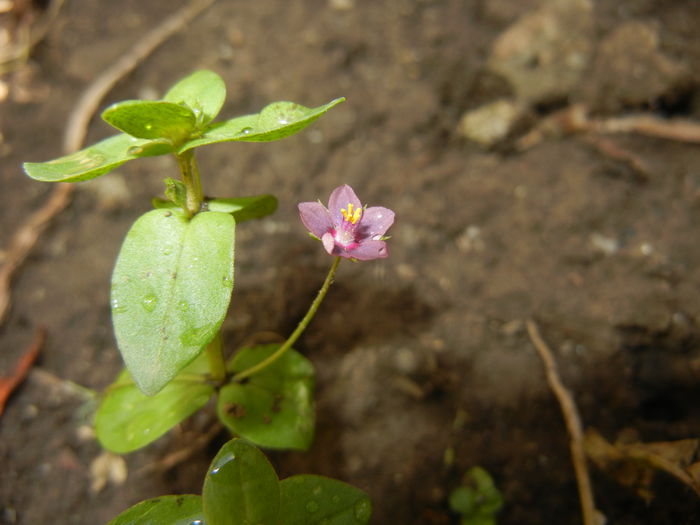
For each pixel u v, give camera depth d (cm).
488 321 8
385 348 7
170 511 5
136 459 7
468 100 9
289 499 5
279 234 8
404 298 8
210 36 10
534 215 8
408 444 7
